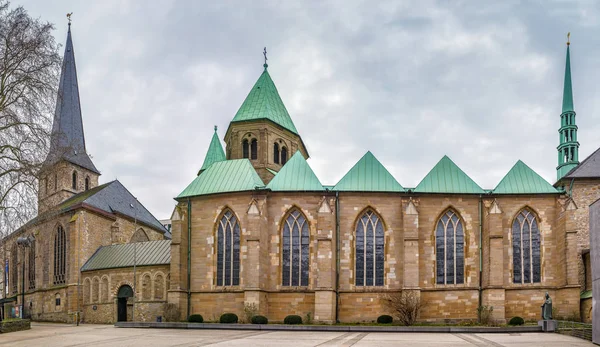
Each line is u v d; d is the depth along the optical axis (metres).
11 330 55.41
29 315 90.44
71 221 83.31
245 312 62.16
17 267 96.50
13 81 53.56
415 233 63.53
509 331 52.09
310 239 65.56
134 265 75.19
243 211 66.38
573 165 91.00
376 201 66.12
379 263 65.31
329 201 65.94
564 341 43.19
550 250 65.06
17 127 52.81
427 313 63.59
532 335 49.06
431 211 65.94
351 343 40.28
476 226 65.75
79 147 66.75
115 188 99.38
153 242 79.06
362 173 67.75
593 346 39.53
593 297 43.09
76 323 74.69
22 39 53.69
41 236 88.56
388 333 51.19
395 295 63.75
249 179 68.81
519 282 64.75
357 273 65.12
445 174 67.69
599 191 68.62
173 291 65.75
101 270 78.62
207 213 68.12
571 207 63.50
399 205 66.12
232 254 66.44
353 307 64.00
